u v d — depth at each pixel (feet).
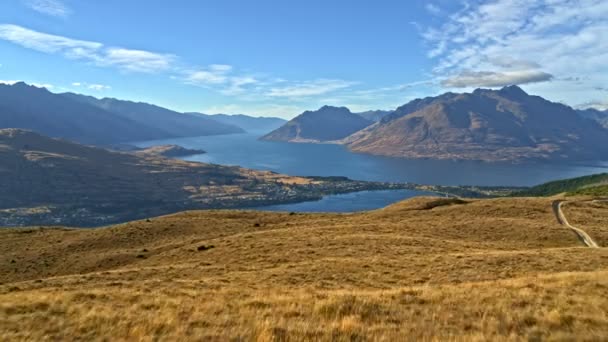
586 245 142.82
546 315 48.62
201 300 63.26
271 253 127.85
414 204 263.70
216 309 56.34
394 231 168.25
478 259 102.27
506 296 58.80
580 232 162.71
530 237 154.51
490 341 40.91
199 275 101.14
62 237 202.08
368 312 52.95
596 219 189.26
